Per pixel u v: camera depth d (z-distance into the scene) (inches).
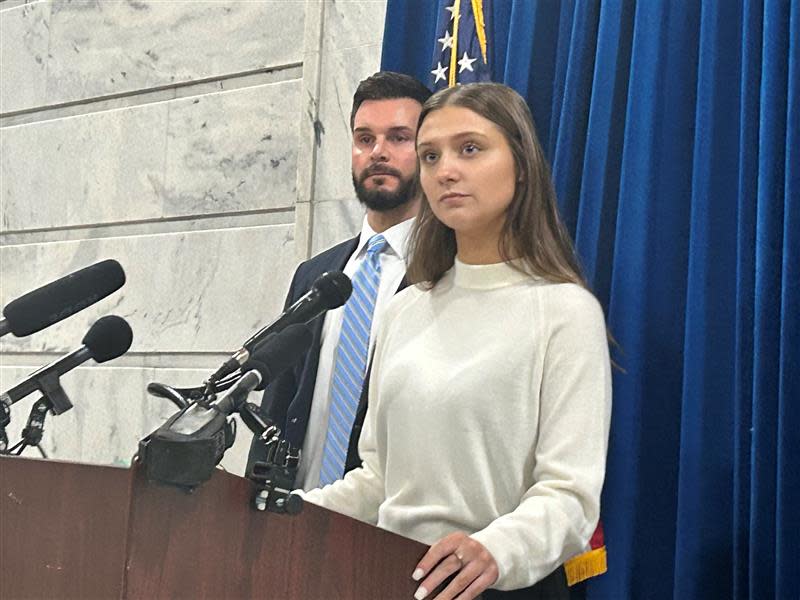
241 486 62.6
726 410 111.0
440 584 77.2
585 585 114.9
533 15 131.3
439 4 137.4
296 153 159.8
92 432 170.2
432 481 88.3
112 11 179.6
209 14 170.4
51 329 176.9
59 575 55.6
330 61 157.0
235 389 65.7
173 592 58.2
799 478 104.0
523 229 93.9
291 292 131.8
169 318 167.2
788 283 106.8
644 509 114.3
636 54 120.3
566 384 87.4
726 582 108.6
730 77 115.7
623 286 116.4
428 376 90.4
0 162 187.0
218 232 165.0
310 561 66.9
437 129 94.8
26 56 186.9
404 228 126.2
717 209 113.7
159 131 172.7
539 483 83.7
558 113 127.5
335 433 117.4
